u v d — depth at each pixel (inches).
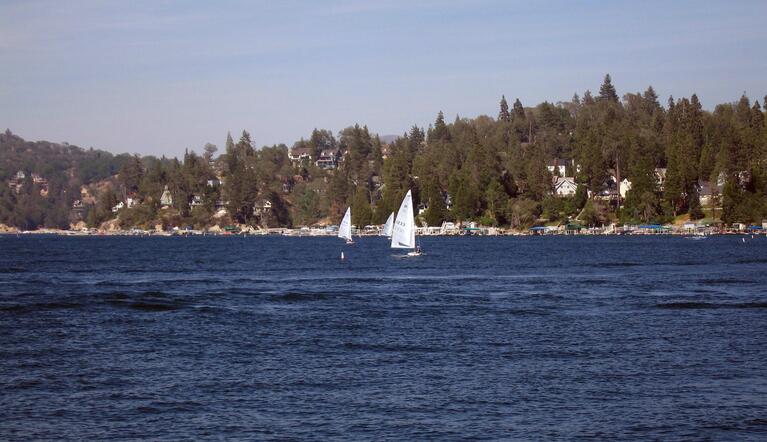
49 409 2319.1
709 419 2217.0
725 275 6427.2
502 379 2642.7
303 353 3078.2
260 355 3046.3
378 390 2512.3
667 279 6077.8
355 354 3056.1
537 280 6087.6
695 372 2723.9
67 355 3056.1
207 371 2773.1
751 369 2765.7
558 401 2388.0
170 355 3053.6
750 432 2117.4
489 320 3878.0
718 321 3804.1
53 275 6968.5
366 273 6998.0
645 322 3789.4
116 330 3629.4
